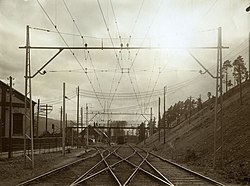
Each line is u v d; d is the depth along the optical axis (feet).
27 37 86.89
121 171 82.94
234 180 63.57
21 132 201.77
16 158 129.90
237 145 99.14
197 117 256.73
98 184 58.34
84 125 303.27
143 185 57.57
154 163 112.78
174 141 213.66
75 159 134.31
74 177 70.23
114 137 532.73
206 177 64.44
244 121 124.06
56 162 116.26
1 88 195.21
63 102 163.22
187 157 120.78
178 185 57.31
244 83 244.42
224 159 94.89
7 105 196.65
